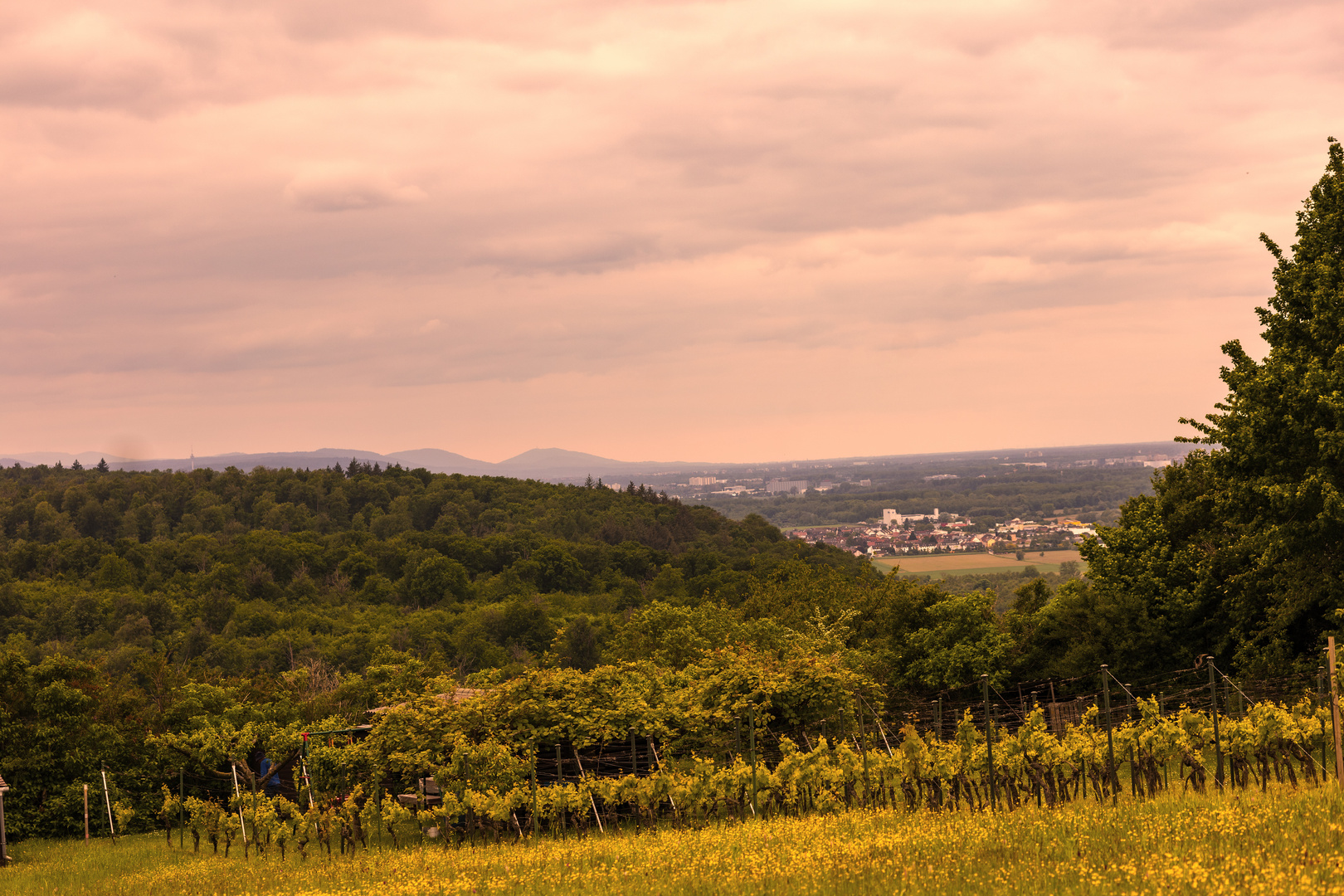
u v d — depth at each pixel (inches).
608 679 1163.3
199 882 860.0
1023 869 497.4
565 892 600.7
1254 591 1305.4
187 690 1764.3
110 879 961.5
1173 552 1496.1
